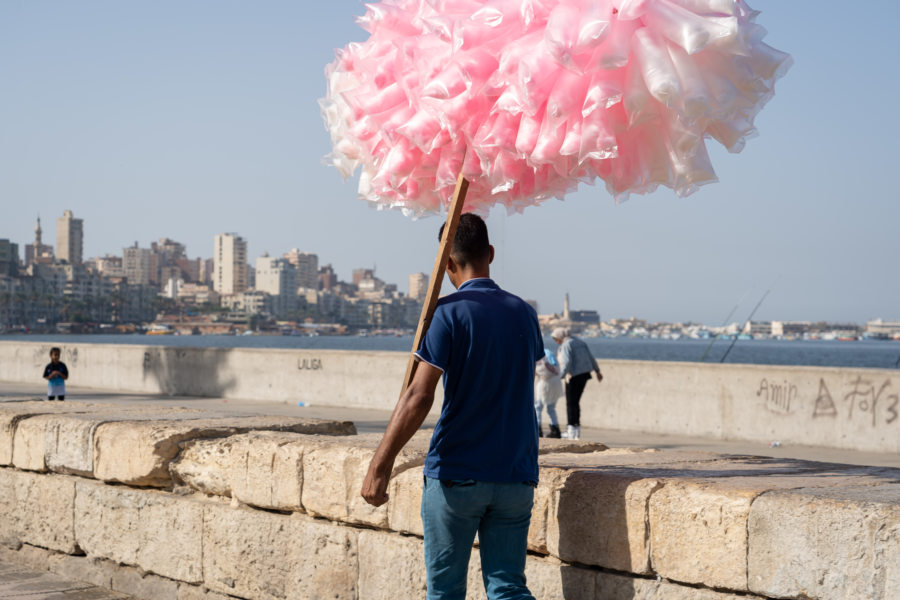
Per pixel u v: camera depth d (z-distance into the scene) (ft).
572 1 11.24
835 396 45.52
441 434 12.02
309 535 16.44
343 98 13.70
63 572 21.29
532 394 12.40
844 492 11.32
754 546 11.21
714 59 11.35
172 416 22.53
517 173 12.30
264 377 73.15
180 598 18.71
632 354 509.35
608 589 12.64
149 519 19.39
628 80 11.25
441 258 12.67
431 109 12.19
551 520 13.41
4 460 23.12
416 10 13.12
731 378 49.24
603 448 18.39
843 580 10.44
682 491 12.03
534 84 11.14
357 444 16.58
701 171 11.66
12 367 96.63
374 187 14.14
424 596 14.58
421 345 12.12
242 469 17.89
